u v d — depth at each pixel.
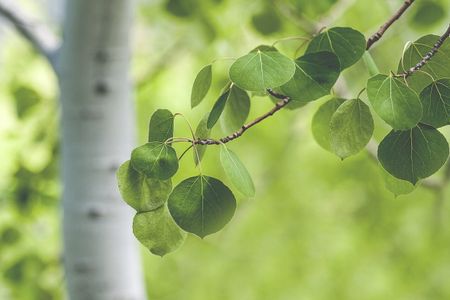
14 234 3.17
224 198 1.34
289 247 5.28
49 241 3.32
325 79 1.35
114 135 2.07
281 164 4.79
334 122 1.36
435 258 4.99
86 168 2.06
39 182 3.16
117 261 2.09
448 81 1.33
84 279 2.09
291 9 2.65
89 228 2.07
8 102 3.43
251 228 5.21
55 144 3.17
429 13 2.66
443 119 1.33
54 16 3.46
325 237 5.21
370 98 1.32
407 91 1.32
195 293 5.11
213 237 5.02
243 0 3.05
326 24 2.67
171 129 1.35
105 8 1.98
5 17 2.22
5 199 3.15
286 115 4.34
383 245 5.11
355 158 4.83
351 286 5.14
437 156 1.34
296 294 5.18
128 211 2.11
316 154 4.80
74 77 2.04
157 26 3.35
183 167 4.04
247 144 4.64
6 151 3.25
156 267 4.99
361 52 1.38
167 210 1.36
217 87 3.09
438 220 4.81
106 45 2.02
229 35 3.08
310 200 5.11
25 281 3.17
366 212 5.13
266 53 1.35
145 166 1.33
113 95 2.06
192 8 2.88
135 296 2.12
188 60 4.02
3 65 3.59
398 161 1.34
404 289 5.07
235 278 5.21
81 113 2.05
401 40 3.23
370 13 3.30
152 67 3.37
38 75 3.56
